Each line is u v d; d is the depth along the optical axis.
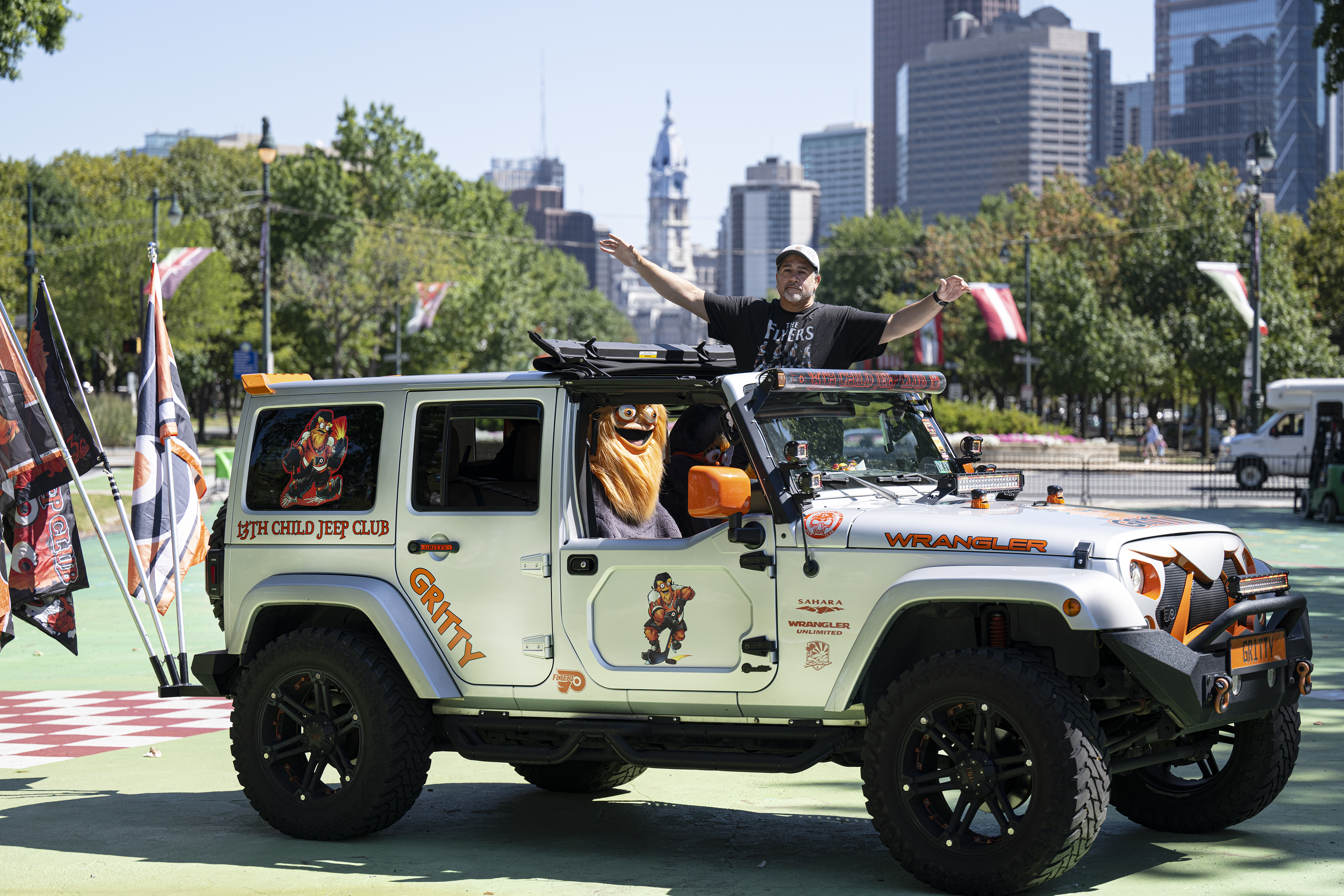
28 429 7.04
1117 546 4.72
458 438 5.80
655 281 6.25
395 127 64.69
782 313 6.05
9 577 7.01
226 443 61.97
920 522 4.94
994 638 4.92
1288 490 33.88
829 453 5.48
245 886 5.04
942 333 51.50
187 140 72.69
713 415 6.08
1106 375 55.88
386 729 5.59
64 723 8.63
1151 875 5.04
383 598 5.66
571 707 5.44
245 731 5.85
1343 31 19.70
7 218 53.94
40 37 19.28
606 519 5.67
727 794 6.67
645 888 4.94
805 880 5.05
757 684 5.08
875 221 96.12
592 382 5.47
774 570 5.06
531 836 5.83
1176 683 4.54
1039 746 4.54
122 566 17.73
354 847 5.64
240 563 6.06
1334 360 53.91
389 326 61.06
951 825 4.76
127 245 54.53
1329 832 5.70
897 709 4.83
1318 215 61.38
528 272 82.19
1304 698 8.87
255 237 67.25
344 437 5.95
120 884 5.09
